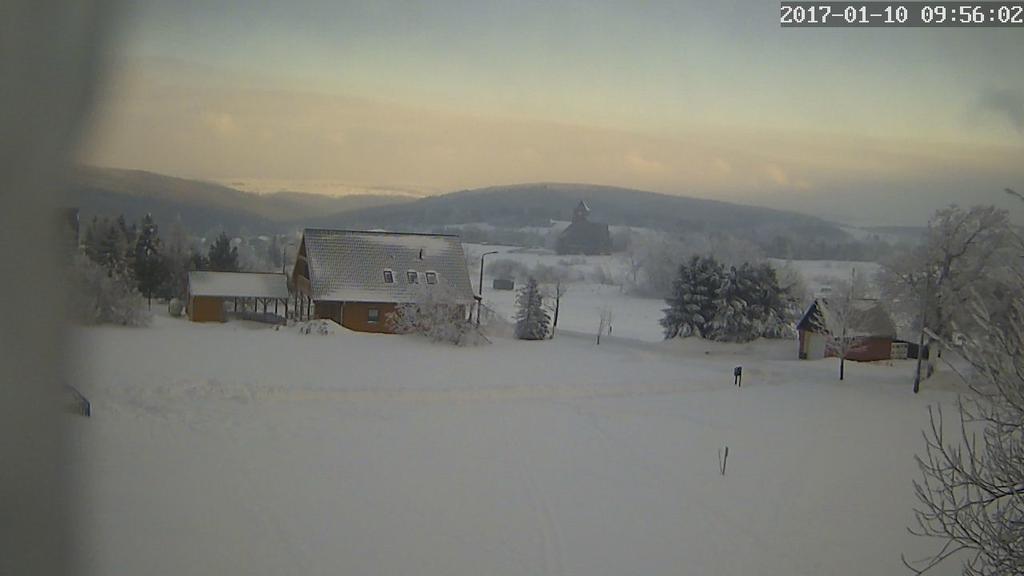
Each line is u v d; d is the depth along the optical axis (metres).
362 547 12.71
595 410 26.50
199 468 16.42
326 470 17.05
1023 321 7.36
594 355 42.47
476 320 49.44
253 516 13.78
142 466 16.08
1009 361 7.34
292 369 30.55
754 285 52.31
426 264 49.72
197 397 24.31
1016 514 7.89
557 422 24.00
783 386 34.59
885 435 24.09
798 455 20.91
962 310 33.91
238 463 17.11
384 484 16.30
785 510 15.82
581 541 13.55
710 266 52.97
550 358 39.75
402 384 28.83
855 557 13.27
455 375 31.94
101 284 39.19
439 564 12.21
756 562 12.93
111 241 46.84
